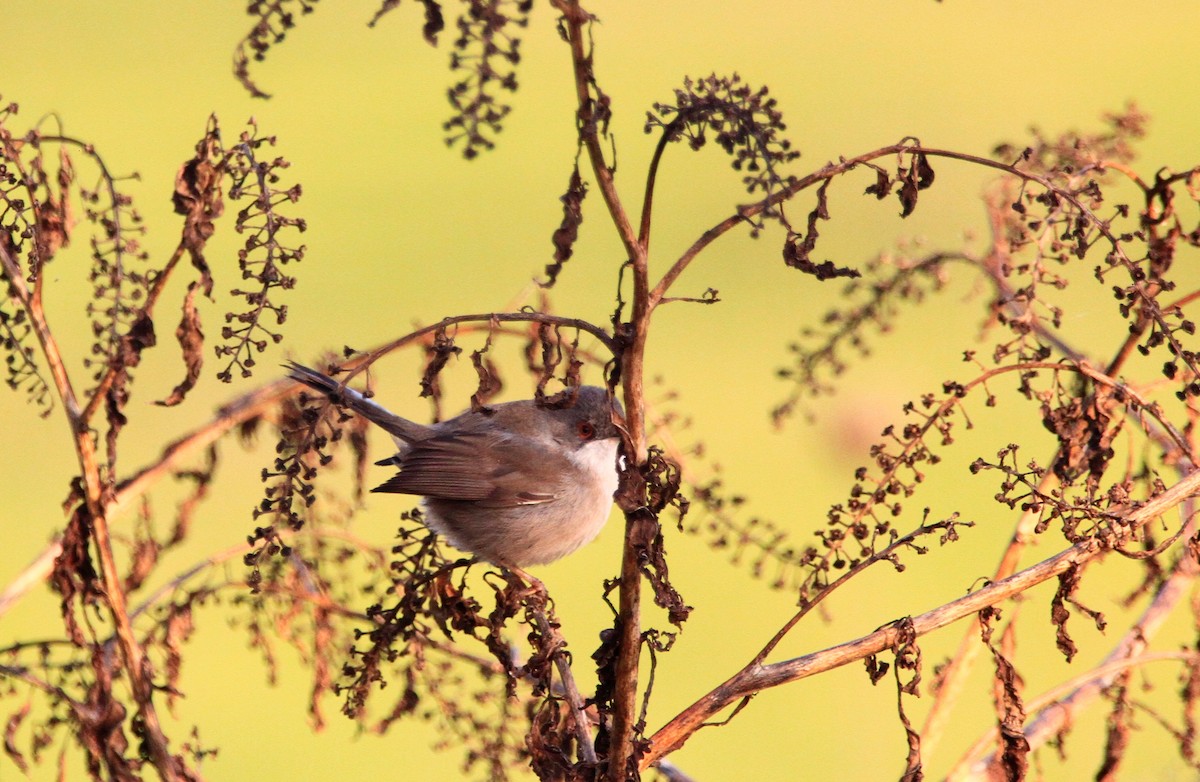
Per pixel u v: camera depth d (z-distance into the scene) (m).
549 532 10.37
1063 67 33.12
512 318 5.23
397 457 10.55
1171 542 5.52
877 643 5.37
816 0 41.06
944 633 15.20
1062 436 6.29
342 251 25.78
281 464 5.30
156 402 5.20
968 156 5.34
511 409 10.66
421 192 28.67
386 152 30.66
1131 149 7.02
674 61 34.72
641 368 5.11
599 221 27.59
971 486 17.56
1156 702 13.52
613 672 5.30
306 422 5.44
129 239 5.25
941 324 21.25
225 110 31.83
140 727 5.47
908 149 5.20
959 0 40.47
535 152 30.78
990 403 6.14
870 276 7.60
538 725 5.73
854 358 20.02
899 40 36.28
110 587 5.37
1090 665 14.27
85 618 5.43
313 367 8.39
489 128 4.71
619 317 5.11
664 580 5.12
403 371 20.98
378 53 36.50
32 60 35.84
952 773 6.29
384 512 15.59
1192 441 6.56
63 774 5.79
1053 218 6.21
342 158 30.42
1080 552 5.45
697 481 7.19
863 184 26.66
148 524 6.89
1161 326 5.46
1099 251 22.56
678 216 27.44
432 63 35.66
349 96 33.44
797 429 19.28
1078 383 6.60
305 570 7.16
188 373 5.19
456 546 10.52
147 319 5.20
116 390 5.21
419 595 6.38
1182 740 6.34
